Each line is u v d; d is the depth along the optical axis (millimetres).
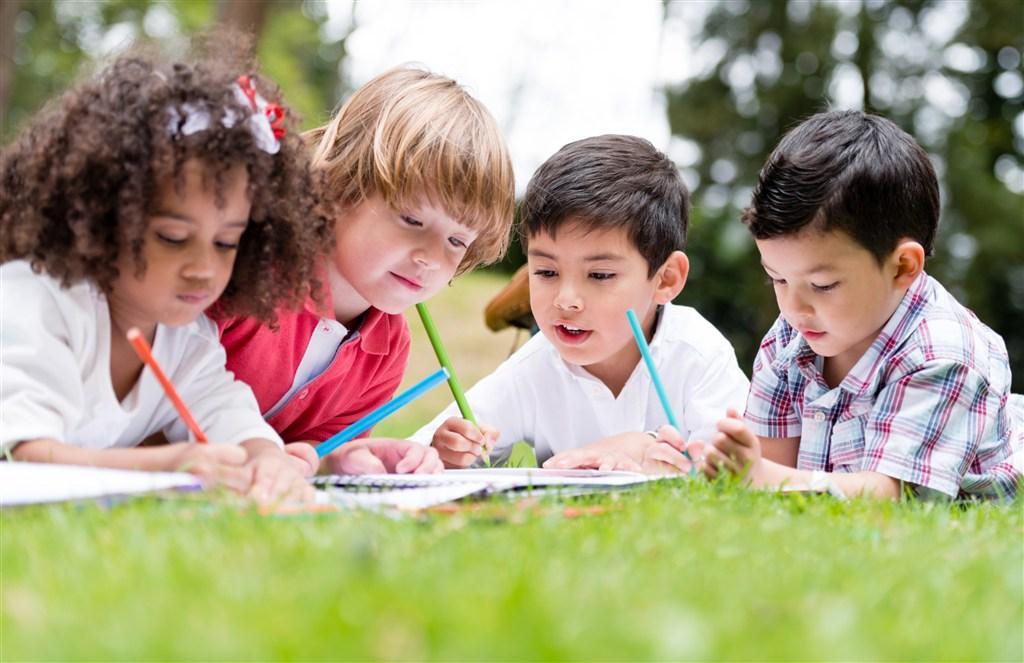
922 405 2436
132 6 15234
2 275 2014
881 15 9594
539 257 2736
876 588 1283
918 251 2480
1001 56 9594
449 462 2574
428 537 1456
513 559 1310
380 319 2656
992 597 1319
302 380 2586
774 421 2814
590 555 1380
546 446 3035
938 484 2389
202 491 1744
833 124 2543
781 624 1078
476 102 2617
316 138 2678
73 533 1433
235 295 2178
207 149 1884
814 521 1826
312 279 2287
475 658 941
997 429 2580
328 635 976
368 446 2430
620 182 2699
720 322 8984
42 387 1919
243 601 1075
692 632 1018
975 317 2729
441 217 2461
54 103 2092
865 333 2518
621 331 2740
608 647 976
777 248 2492
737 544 1530
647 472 2424
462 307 10477
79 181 1908
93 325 1997
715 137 9664
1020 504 2307
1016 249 9258
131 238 1885
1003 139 9719
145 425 2152
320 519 1568
